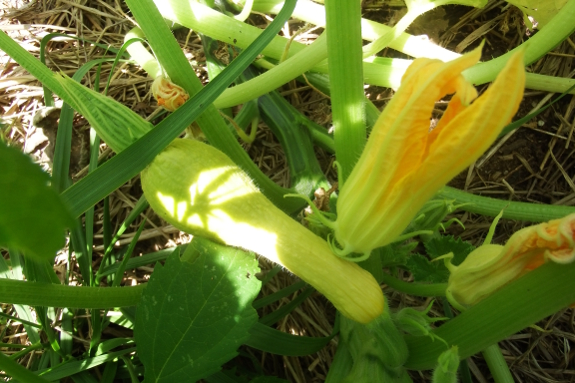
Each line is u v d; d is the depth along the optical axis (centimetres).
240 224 25
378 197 21
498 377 36
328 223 24
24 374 20
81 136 48
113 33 53
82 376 35
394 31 38
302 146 40
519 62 16
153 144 25
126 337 40
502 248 23
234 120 42
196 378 25
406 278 43
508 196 45
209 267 26
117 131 27
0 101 51
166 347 26
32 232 8
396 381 28
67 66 53
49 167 48
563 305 21
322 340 36
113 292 30
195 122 32
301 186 39
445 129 18
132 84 51
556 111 45
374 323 26
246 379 36
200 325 26
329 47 26
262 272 43
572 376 41
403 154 20
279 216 26
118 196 47
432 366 27
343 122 28
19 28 53
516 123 38
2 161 7
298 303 38
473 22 48
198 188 25
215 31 40
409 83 19
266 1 46
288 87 48
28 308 39
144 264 41
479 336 24
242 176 26
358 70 27
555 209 36
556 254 20
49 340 36
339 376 31
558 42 37
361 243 23
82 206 25
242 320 26
